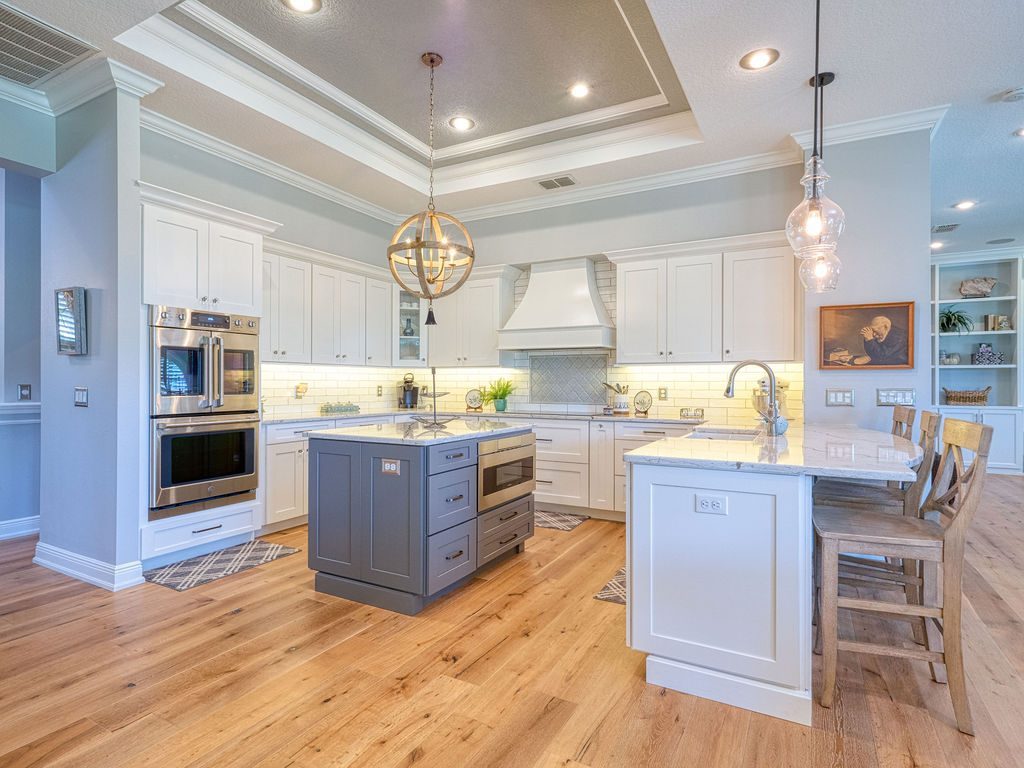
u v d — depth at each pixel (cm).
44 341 349
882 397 364
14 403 409
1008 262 734
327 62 345
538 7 290
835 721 190
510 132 442
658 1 253
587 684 215
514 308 580
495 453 336
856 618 267
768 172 439
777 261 432
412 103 396
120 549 311
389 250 335
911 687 211
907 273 358
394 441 282
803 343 392
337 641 249
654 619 212
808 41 282
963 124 374
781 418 282
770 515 192
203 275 359
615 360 515
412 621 271
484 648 243
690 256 463
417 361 594
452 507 297
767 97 339
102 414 317
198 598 297
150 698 203
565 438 486
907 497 249
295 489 432
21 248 416
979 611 281
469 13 296
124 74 311
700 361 457
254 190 446
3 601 291
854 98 338
